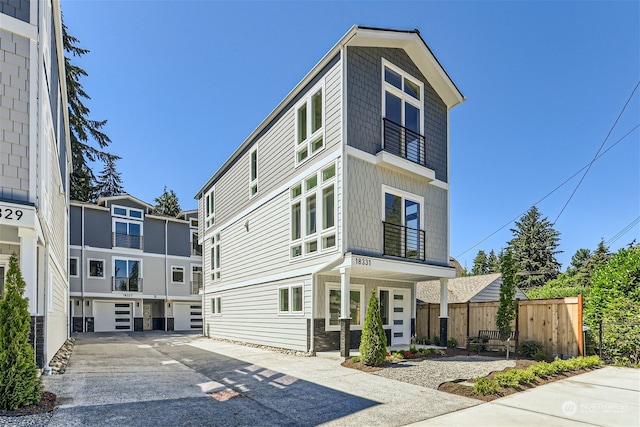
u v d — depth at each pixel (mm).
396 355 9227
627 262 9562
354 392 6203
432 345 12484
